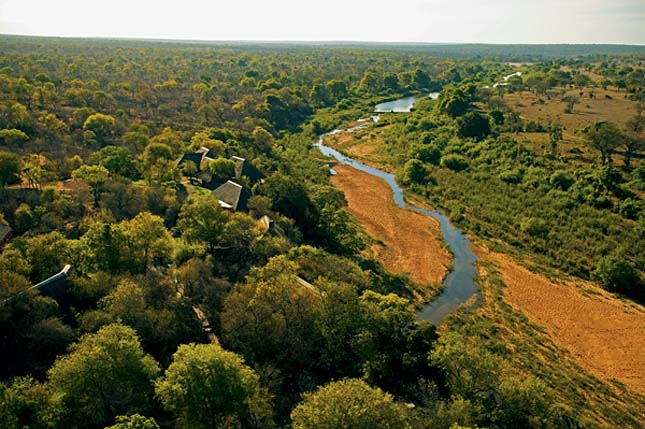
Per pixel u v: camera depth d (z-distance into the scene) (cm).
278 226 9225
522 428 5384
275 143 17550
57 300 5769
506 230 11888
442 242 11419
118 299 5553
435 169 15812
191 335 5909
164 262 7338
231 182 10469
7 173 9350
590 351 7762
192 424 4356
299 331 6103
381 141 19750
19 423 4053
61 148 12562
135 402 4634
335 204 11588
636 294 9338
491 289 9506
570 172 13700
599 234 10881
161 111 18812
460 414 5119
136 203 9025
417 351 6228
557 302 9100
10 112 13575
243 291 6228
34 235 7419
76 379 4325
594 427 6066
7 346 5047
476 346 6744
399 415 4216
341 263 8344
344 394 4134
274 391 5334
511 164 14938
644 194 12238
